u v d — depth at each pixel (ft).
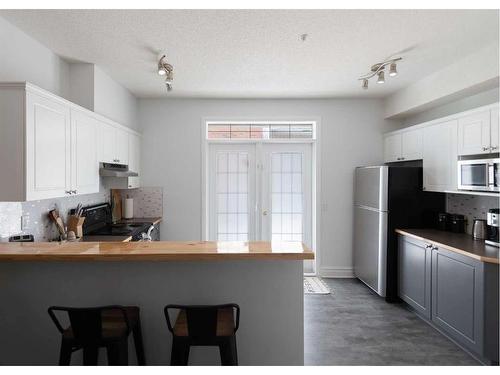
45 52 9.28
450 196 12.28
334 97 15.16
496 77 9.06
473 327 8.36
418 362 8.33
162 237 15.56
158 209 15.56
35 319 6.69
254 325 6.86
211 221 16.03
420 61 10.44
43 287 6.71
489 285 8.01
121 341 5.64
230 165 15.99
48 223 9.41
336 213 15.56
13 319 6.68
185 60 10.40
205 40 8.89
